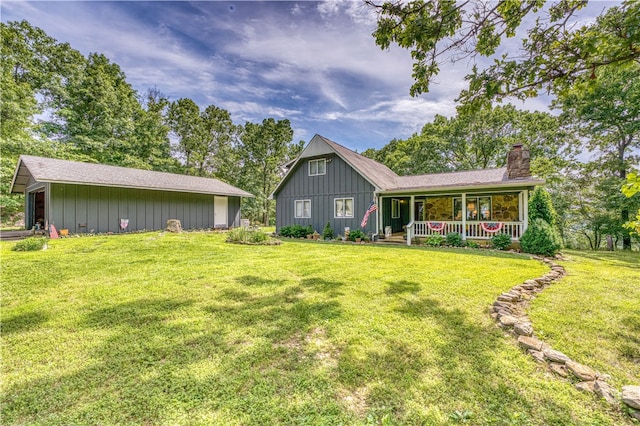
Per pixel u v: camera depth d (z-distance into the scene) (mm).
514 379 2203
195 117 28016
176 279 5039
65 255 7191
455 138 21812
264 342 2760
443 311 3578
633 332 3045
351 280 5082
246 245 9867
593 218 15461
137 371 2260
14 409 1848
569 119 15867
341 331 3002
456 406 1916
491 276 5438
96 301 3861
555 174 16859
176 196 15516
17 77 18875
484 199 12781
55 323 3156
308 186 15180
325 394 2023
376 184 12500
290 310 3586
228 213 18547
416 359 2479
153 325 3119
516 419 1802
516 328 2982
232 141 31297
